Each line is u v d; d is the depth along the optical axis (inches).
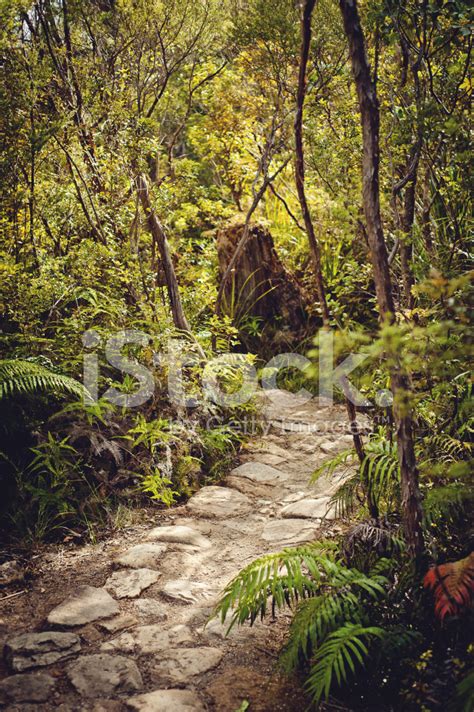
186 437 215.5
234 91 278.4
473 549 128.7
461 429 144.5
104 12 231.6
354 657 116.8
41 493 177.5
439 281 110.9
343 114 199.2
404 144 162.1
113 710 111.7
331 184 193.9
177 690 116.1
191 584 151.8
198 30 245.0
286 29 215.8
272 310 306.5
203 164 339.6
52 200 220.4
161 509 192.9
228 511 191.0
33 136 203.5
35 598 147.1
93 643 130.3
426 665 113.7
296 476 213.5
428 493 130.7
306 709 110.1
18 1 202.4
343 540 137.5
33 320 208.1
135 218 239.1
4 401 187.5
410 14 156.6
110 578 154.5
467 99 168.2
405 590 121.8
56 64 223.6
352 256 284.7
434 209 199.8
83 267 218.1
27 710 111.6
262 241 302.8
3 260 202.8
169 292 242.2
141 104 245.8
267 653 127.2
